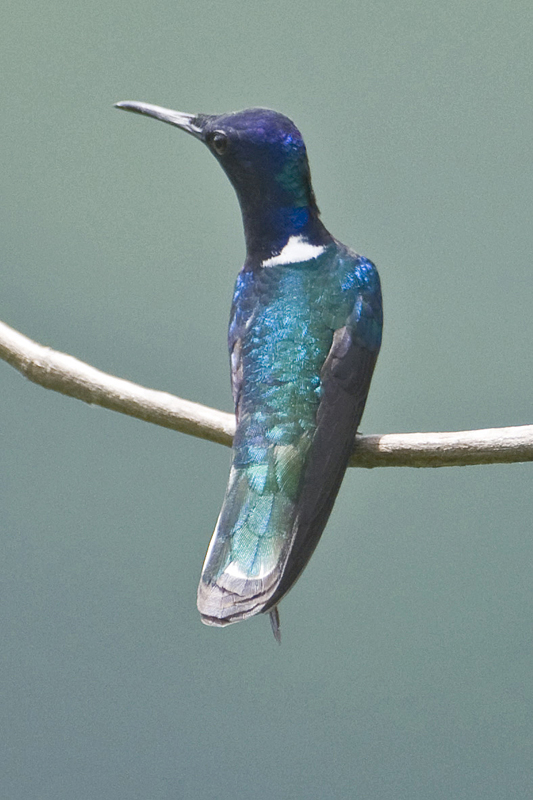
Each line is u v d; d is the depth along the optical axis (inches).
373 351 85.4
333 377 85.0
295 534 84.1
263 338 85.2
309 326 85.2
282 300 85.4
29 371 85.3
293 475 84.4
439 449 84.5
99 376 85.3
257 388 85.0
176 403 85.2
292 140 85.5
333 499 84.4
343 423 84.8
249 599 83.6
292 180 85.5
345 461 84.7
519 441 84.4
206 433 85.1
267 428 84.7
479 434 84.4
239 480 84.4
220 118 85.5
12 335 85.4
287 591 83.7
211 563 83.9
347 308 85.4
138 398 85.1
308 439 84.7
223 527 84.1
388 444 84.7
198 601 83.6
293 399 84.9
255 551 84.0
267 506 84.2
